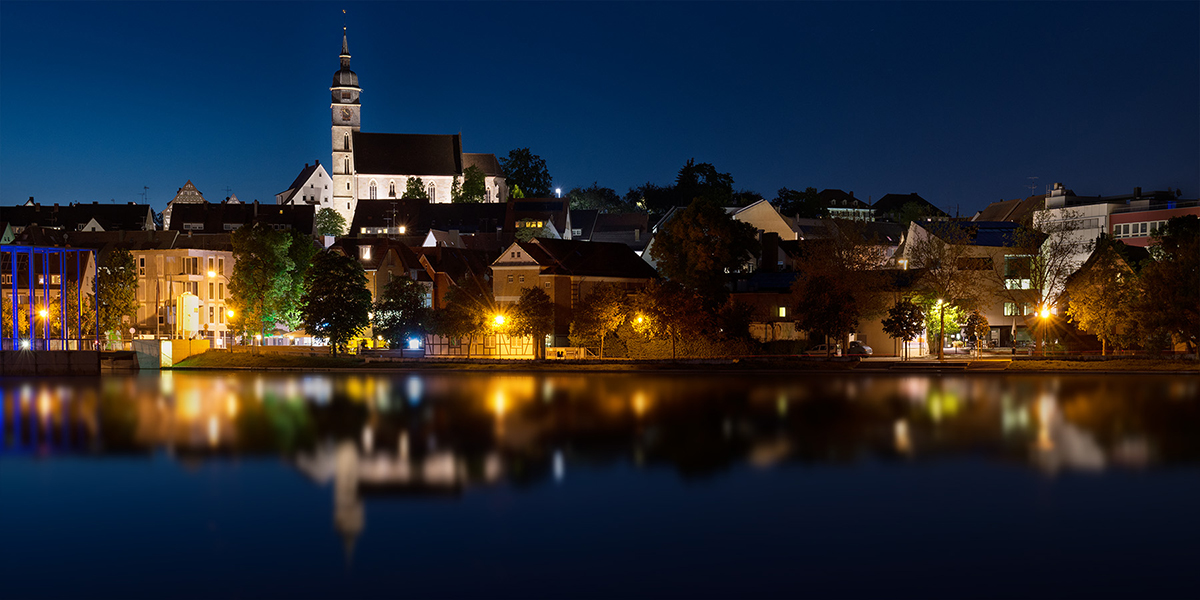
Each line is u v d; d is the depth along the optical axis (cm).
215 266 16062
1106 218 16500
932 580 3769
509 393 8775
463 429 6812
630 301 11350
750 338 11662
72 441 6625
